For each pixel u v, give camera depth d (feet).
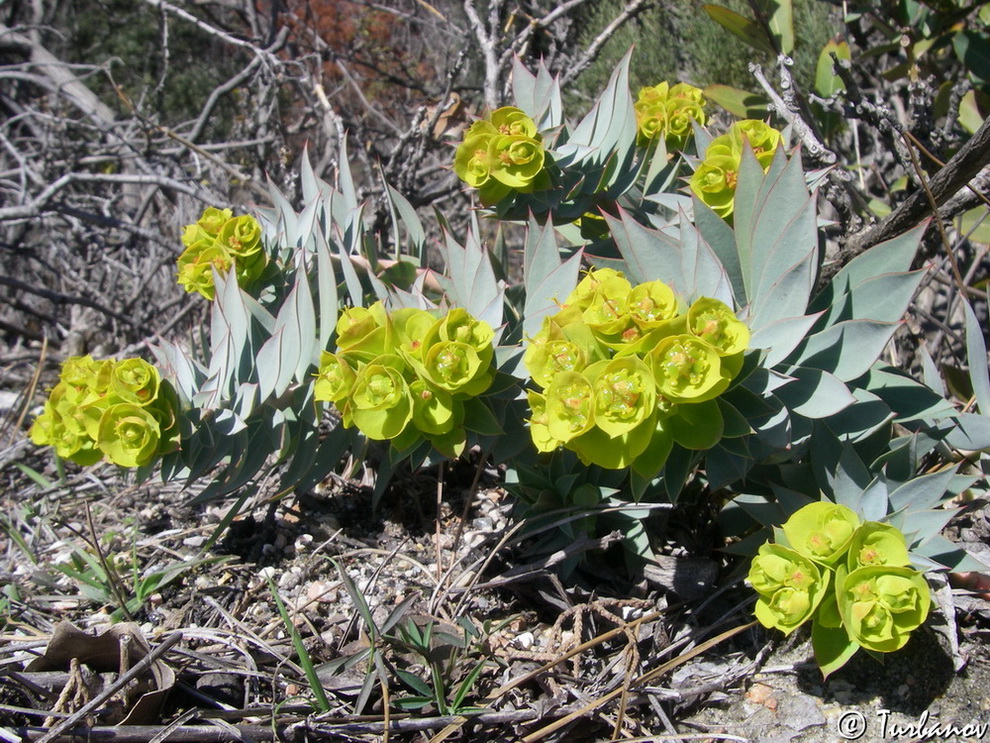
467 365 1.35
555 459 1.57
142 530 1.87
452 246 1.57
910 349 1.94
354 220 1.84
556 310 1.45
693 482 1.65
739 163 1.56
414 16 4.61
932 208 1.54
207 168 3.77
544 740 1.38
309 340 1.52
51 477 2.20
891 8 2.24
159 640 1.55
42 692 1.41
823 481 1.46
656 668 1.44
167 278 3.46
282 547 1.75
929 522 1.39
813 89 2.25
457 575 1.64
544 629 1.55
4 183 3.56
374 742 1.37
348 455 1.90
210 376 1.61
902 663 1.42
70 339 3.23
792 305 1.37
